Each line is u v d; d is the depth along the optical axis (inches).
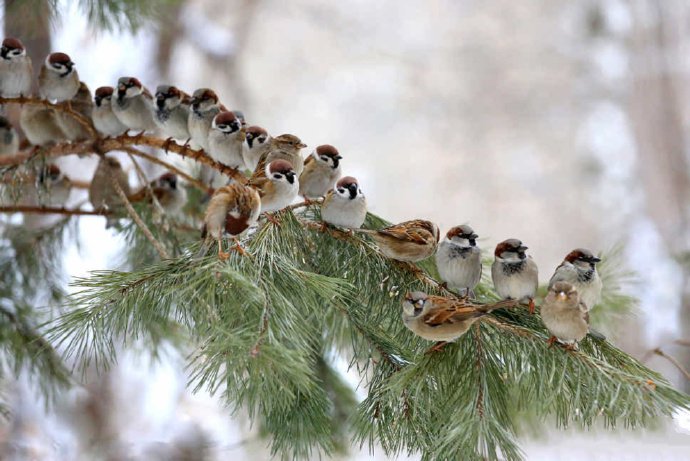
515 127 1342.3
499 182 1348.4
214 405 660.7
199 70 1086.4
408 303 242.4
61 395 418.9
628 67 1181.1
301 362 206.2
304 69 1360.7
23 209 371.9
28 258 400.5
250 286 217.0
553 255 1298.0
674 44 1140.5
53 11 405.7
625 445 486.9
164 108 349.4
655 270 847.7
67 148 365.1
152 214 379.2
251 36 1323.8
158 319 265.9
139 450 589.0
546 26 1334.9
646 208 1132.5
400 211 1373.0
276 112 1362.0
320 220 311.9
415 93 1375.5
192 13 1028.5
